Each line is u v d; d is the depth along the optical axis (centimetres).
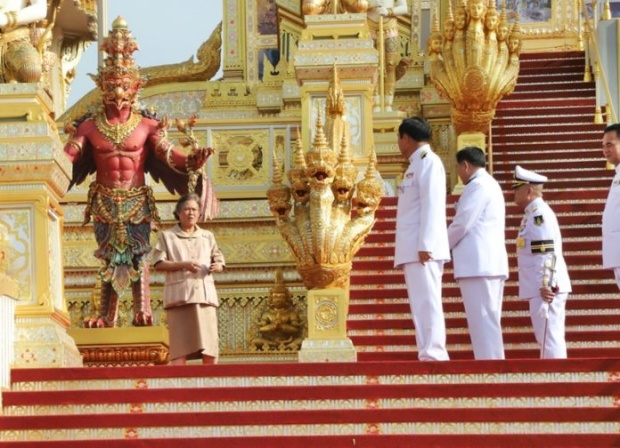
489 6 2788
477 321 1991
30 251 1966
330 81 2373
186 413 1772
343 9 2616
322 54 2581
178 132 2662
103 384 1856
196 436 1759
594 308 2286
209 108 3725
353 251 2039
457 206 2014
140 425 1772
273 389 1798
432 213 1953
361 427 1750
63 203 2647
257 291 2603
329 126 2297
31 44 2133
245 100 3725
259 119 2670
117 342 2188
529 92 3167
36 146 1975
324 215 2030
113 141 2267
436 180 1962
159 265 2070
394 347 2222
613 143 2066
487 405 1770
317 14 2602
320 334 2014
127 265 2256
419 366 1812
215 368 1839
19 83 2003
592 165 2811
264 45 3994
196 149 2266
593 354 2186
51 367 1894
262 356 2575
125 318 2595
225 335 2602
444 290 2347
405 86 3334
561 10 3753
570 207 2550
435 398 1777
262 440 1719
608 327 2247
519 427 1734
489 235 1994
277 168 2073
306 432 1755
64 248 2633
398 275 2370
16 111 1991
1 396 1828
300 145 2073
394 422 1748
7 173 1972
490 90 2761
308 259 2020
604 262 2064
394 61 3072
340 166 2055
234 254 2612
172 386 1841
